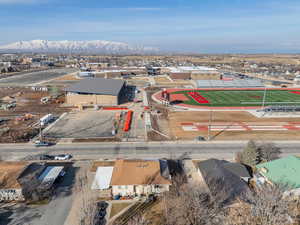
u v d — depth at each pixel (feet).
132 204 109.81
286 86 455.63
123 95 364.17
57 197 115.65
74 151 167.22
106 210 105.70
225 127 217.36
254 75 643.45
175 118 245.86
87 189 121.60
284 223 87.86
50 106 295.48
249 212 95.25
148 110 276.41
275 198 92.53
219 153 165.07
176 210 95.76
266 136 195.31
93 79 381.60
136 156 160.04
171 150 169.58
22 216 102.37
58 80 513.45
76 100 305.73
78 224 97.09
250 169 137.39
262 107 284.41
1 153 163.32
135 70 646.33
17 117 243.40
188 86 458.09
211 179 116.78
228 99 339.36
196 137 193.06
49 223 98.22
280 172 121.90
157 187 116.57
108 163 149.89
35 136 194.08
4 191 111.96
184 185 120.67
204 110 278.26
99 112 268.62
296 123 227.81
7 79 522.06
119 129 211.00
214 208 97.19
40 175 128.36
